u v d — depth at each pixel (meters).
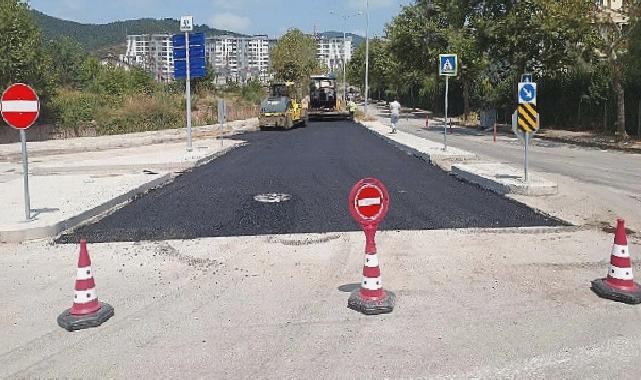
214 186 14.05
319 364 4.82
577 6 24.72
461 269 7.36
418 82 69.62
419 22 51.66
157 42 133.12
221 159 20.03
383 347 5.14
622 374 4.62
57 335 5.51
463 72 42.88
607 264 7.56
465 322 5.68
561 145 25.30
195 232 9.43
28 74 30.52
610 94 29.56
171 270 7.47
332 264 7.64
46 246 8.80
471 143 26.39
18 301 6.46
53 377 4.68
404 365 4.79
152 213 10.98
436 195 12.34
